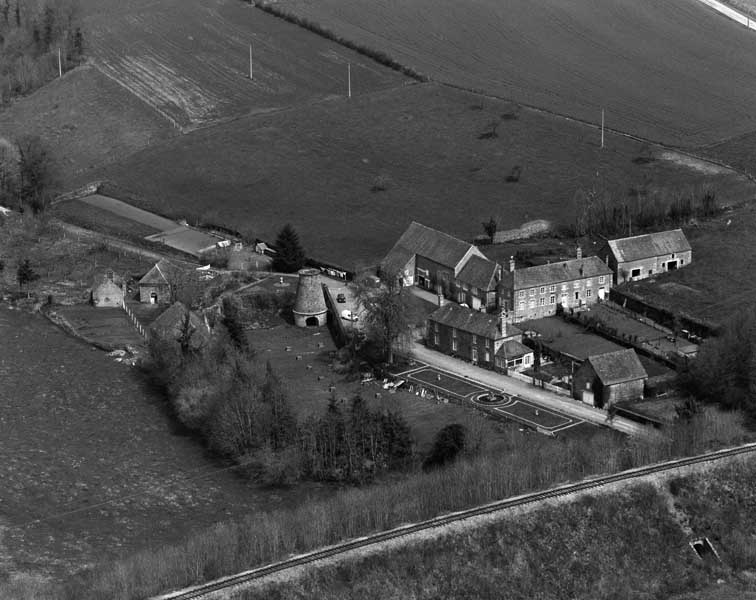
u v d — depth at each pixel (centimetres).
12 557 18650
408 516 19250
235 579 17525
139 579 17412
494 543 19025
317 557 18088
